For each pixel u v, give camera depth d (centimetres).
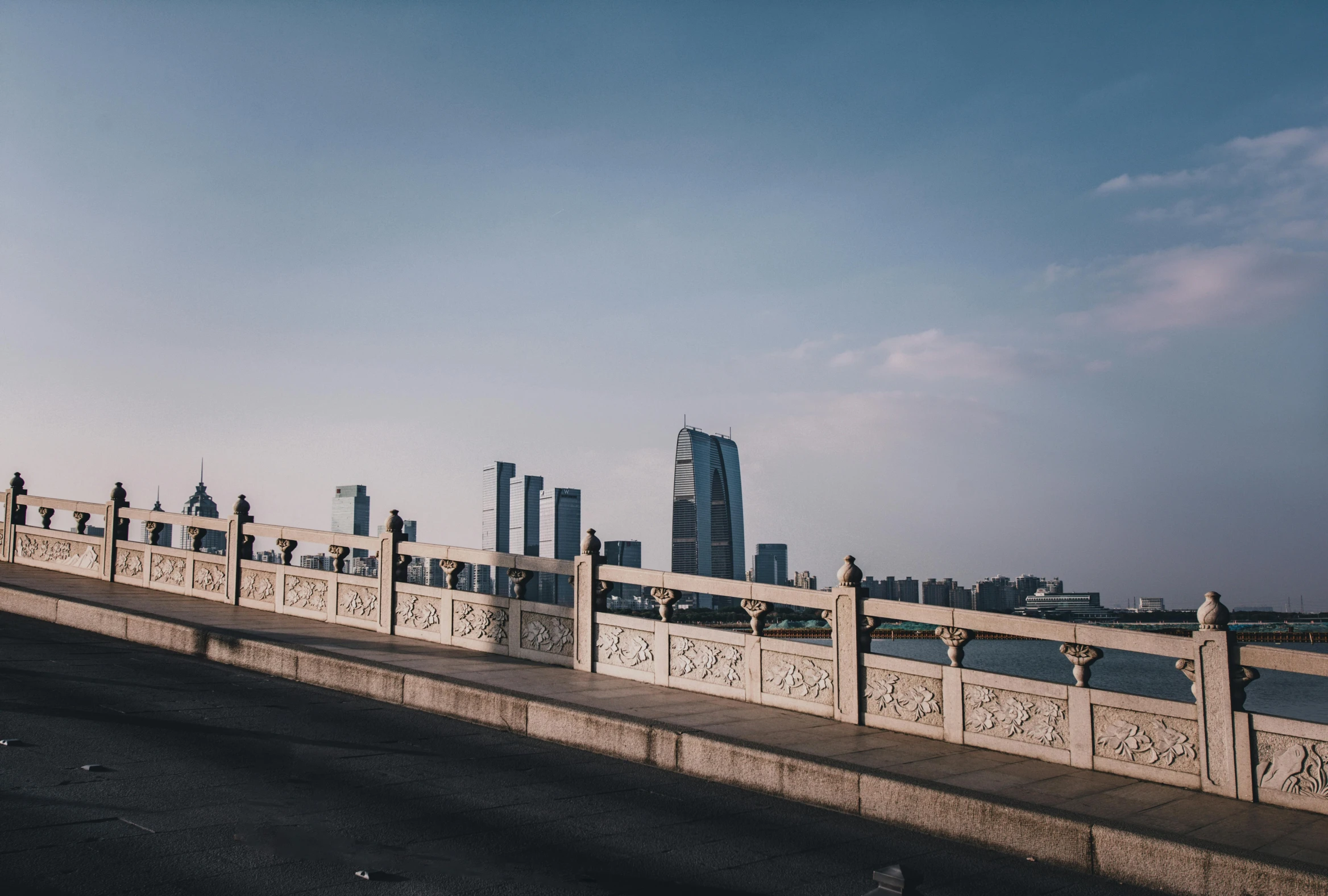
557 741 1089
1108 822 755
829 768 896
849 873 707
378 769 899
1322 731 816
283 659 1334
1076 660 973
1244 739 856
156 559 2044
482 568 2839
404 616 1642
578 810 824
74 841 645
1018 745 998
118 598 1795
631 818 814
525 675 1305
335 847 677
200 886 587
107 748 880
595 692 1212
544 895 620
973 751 1006
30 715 976
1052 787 866
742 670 1234
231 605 1864
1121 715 934
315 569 1805
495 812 795
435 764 939
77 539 2198
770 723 1087
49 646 1398
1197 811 809
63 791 749
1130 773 920
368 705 1198
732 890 658
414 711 1189
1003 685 1016
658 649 1323
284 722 1050
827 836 803
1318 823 778
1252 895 667
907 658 1098
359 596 1709
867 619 1133
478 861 674
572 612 1428
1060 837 760
